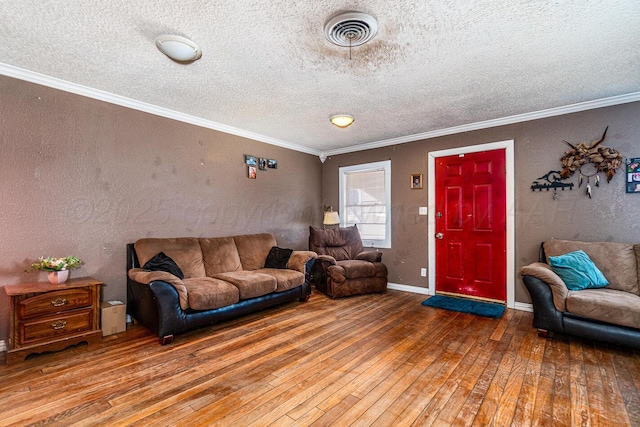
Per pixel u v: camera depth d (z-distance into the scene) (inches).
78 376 84.5
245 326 124.0
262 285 132.3
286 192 201.8
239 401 73.2
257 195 183.2
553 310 108.7
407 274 185.6
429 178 177.2
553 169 140.4
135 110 131.9
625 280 114.1
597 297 103.0
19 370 87.6
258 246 167.9
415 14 73.5
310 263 161.6
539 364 91.7
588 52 91.4
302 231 213.3
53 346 97.5
